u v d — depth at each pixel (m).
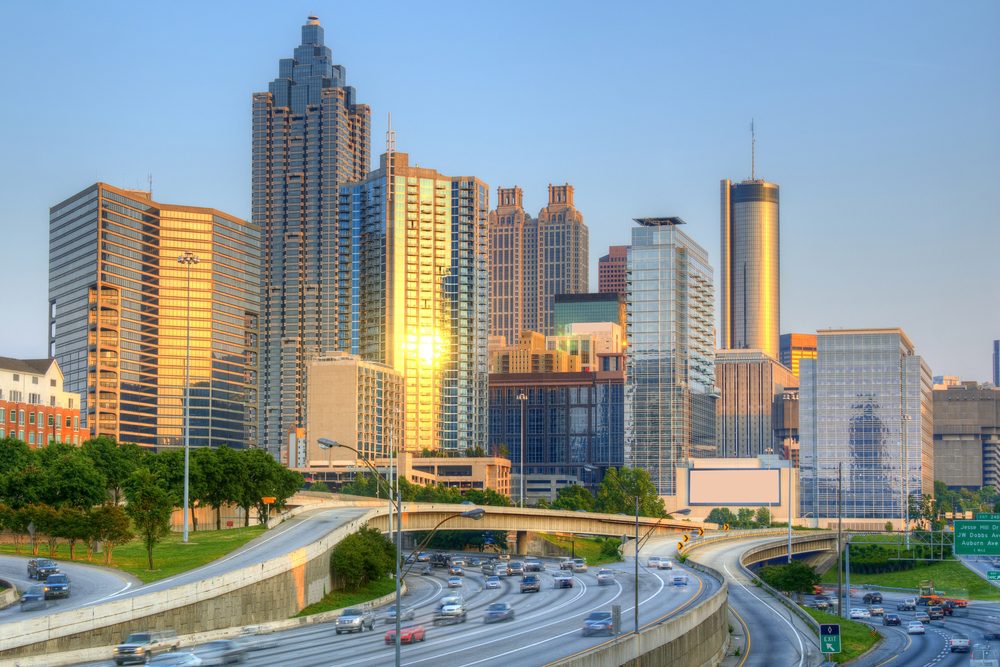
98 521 145.75
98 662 98.12
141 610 107.94
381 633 124.00
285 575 136.88
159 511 142.62
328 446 80.88
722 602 142.75
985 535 139.75
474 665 97.44
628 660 99.06
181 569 140.38
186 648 105.69
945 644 170.75
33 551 154.88
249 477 194.88
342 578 162.12
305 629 129.88
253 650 108.38
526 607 150.12
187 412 171.75
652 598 155.88
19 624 93.00
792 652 138.88
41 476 169.38
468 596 169.62
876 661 152.88
